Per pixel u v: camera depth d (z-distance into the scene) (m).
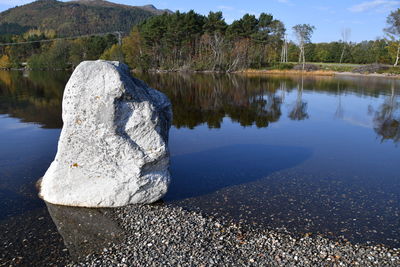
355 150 14.86
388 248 7.05
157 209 8.60
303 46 93.75
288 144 15.72
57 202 8.80
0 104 26.36
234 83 49.03
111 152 8.46
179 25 81.62
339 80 54.94
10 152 13.51
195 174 11.44
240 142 15.94
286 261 6.43
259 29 90.12
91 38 109.56
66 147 8.48
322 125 20.42
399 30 72.75
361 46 97.25
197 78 59.09
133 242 7.05
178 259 6.41
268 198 9.57
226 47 83.56
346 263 6.41
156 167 8.91
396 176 11.55
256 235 7.43
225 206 9.00
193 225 7.73
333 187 10.48
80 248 6.88
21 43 111.94
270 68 81.75
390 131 18.91
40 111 23.55
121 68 8.70
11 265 6.34
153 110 8.46
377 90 40.28
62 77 60.22
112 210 8.51
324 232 7.70
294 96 34.53
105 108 8.15
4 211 8.42
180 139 16.41
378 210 8.91
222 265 6.26
